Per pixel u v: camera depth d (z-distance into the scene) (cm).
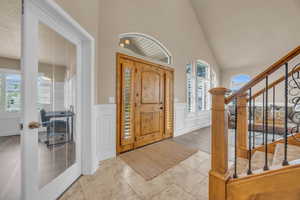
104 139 229
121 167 202
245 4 385
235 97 126
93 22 189
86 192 147
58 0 123
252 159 196
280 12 367
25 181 104
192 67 448
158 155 247
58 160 143
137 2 283
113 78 243
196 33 465
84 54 178
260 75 118
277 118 413
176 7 378
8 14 174
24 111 104
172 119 363
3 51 305
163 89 344
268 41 441
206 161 223
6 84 357
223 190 117
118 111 250
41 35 120
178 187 157
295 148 175
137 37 299
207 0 418
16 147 274
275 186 104
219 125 120
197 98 470
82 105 179
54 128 139
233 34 461
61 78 147
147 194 145
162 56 356
